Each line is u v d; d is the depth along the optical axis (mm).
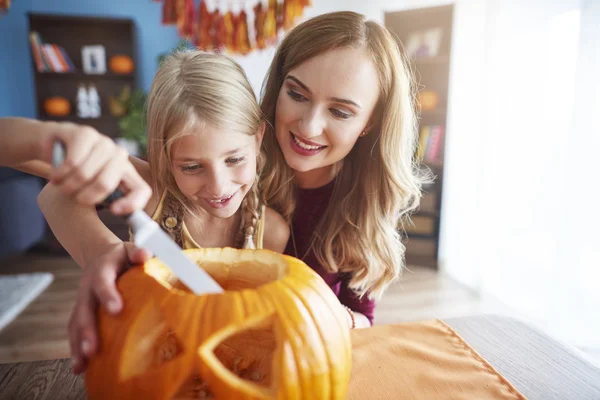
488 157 2223
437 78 2787
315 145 733
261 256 513
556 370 582
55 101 3125
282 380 376
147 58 3340
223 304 386
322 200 904
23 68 3195
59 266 2598
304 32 727
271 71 812
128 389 367
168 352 426
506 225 2129
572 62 1769
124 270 461
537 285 1991
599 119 1631
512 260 2111
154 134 621
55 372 569
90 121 3264
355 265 896
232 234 766
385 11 2697
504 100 2113
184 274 393
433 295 2295
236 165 625
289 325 390
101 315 407
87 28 3217
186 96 582
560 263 1762
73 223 566
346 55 668
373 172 852
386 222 891
